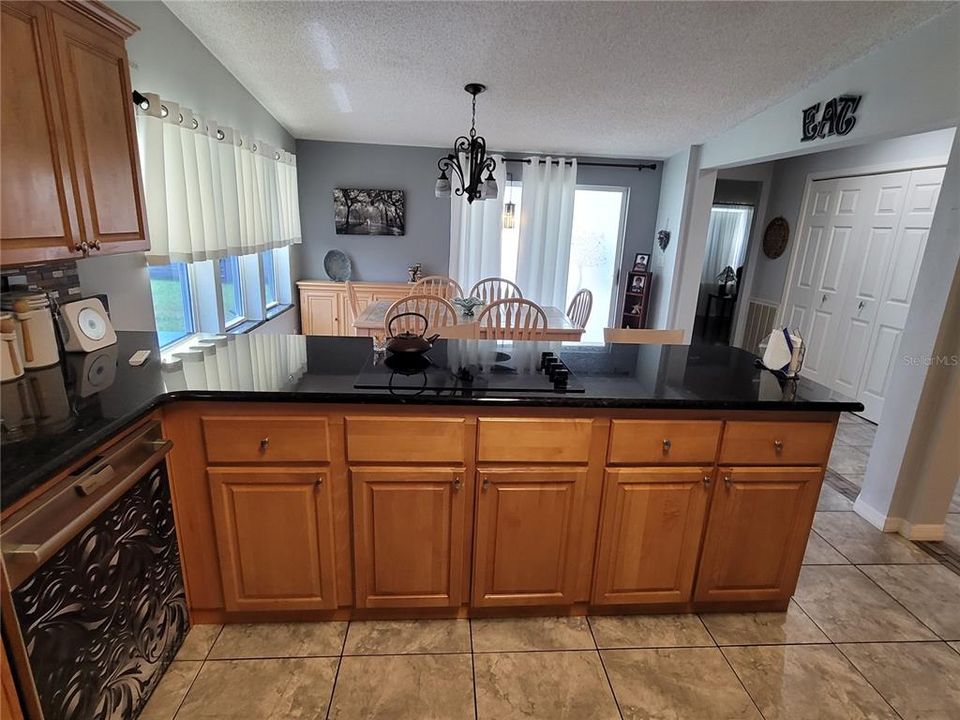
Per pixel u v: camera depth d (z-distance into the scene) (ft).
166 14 7.09
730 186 18.47
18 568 3.00
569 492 5.30
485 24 7.20
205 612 5.56
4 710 3.03
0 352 4.74
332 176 16.80
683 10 6.59
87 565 3.69
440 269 17.94
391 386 5.08
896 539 7.82
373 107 11.96
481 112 12.01
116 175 5.15
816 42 7.52
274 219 12.60
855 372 13.33
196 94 8.14
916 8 6.43
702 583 5.78
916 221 11.56
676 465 5.30
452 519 5.29
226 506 5.08
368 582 5.48
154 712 4.63
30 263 4.03
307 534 5.23
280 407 4.85
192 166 7.59
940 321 7.04
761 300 17.12
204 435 4.83
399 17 7.07
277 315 14.12
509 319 11.02
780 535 5.63
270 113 12.71
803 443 5.32
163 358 5.83
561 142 15.23
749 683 5.19
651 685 5.13
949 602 6.48
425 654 5.40
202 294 9.63
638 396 5.13
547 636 5.69
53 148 4.24
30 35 3.95
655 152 16.30
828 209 14.20
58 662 3.41
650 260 18.38
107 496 3.73
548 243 17.60
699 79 9.20
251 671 5.10
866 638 5.83
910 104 7.14
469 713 4.77
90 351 5.85
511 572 5.56
